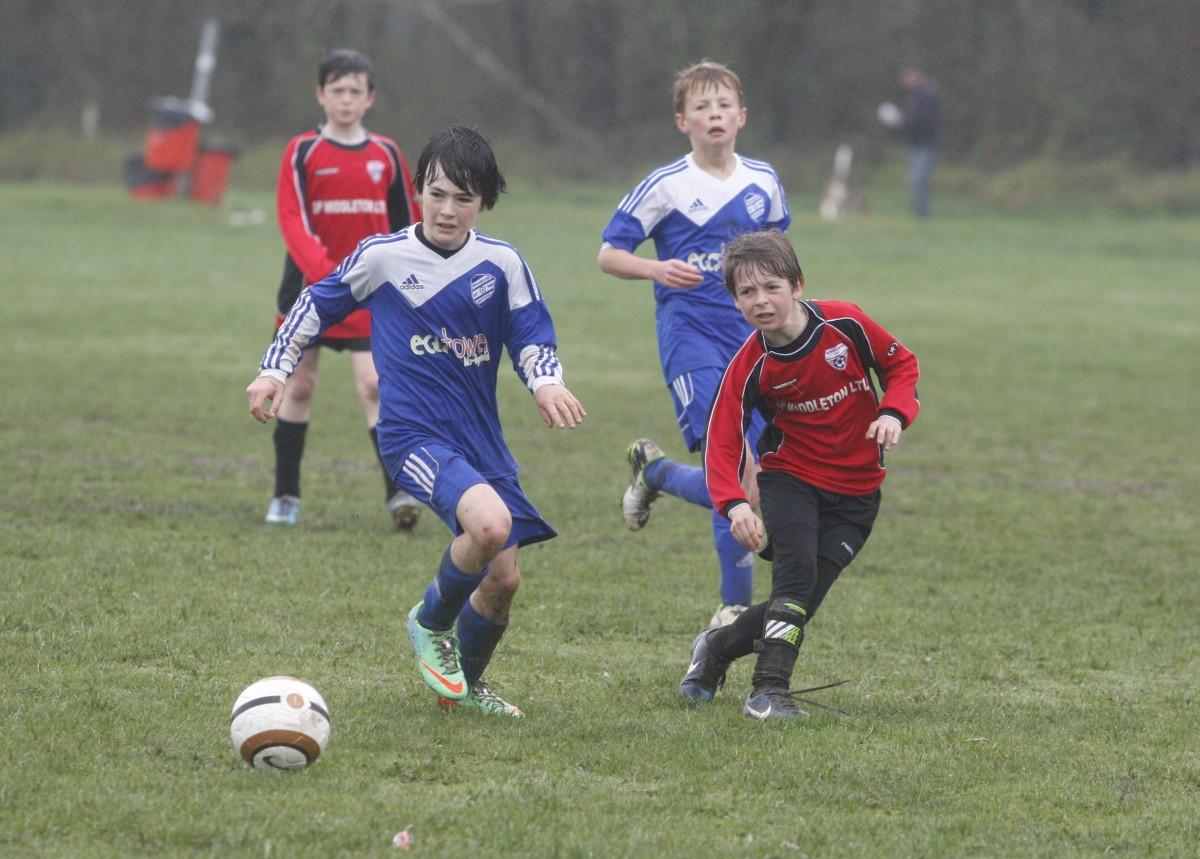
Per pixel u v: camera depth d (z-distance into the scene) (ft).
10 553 78.64
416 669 62.90
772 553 59.47
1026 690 63.87
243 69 486.79
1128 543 94.58
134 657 62.03
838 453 59.16
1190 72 462.19
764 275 56.34
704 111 75.72
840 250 311.27
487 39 493.36
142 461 107.04
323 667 62.39
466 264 56.29
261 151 456.04
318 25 482.28
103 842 42.78
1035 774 52.06
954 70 477.36
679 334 75.51
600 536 91.40
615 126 495.41
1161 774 52.65
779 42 483.10
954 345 187.21
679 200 75.82
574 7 488.44
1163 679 66.18
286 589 74.74
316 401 138.51
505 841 43.68
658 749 53.06
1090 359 177.88
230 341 168.96
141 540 83.20
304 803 45.98
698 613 74.74
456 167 54.80
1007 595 80.69
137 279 226.58
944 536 95.04
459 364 56.85
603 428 128.67
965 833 46.21
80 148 444.96
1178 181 433.48
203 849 42.63
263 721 48.32
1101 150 462.19
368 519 93.45
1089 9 476.13
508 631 70.13
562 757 51.93
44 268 235.20
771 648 57.98
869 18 483.92
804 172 457.68
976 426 136.36
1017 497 107.86
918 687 63.72
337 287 56.80
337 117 92.68
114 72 487.20
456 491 54.08
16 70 491.31
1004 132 472.44
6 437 112.78
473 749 52.39
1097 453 125.29
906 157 469.57
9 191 370.73
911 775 51.21
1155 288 259.39
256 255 269.03
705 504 70.79
